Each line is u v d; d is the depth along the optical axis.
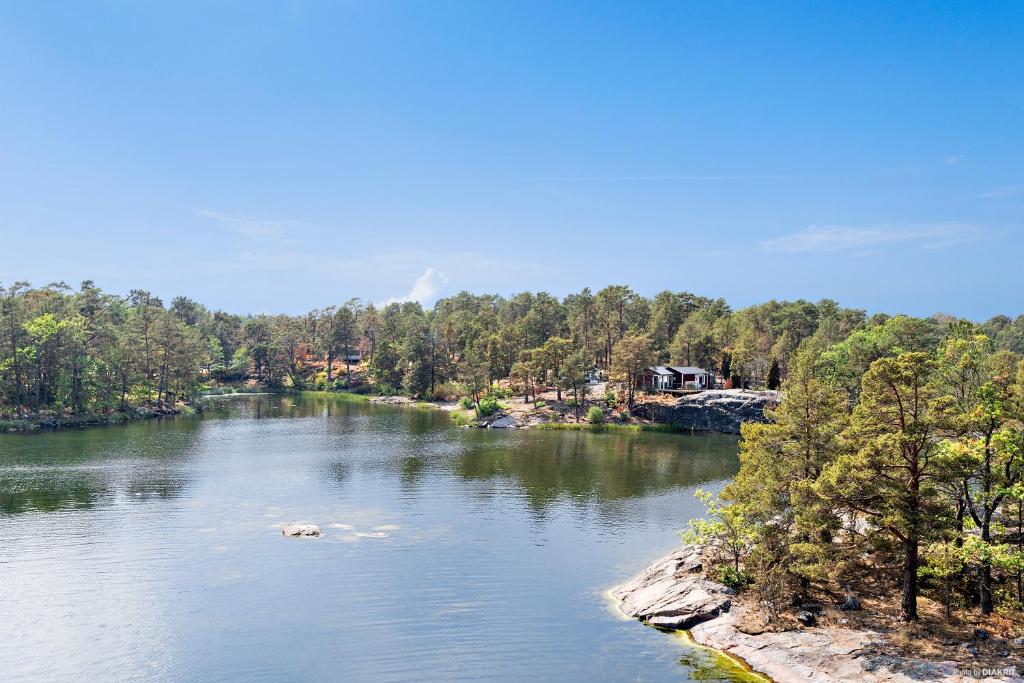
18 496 67.12
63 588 43.25
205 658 34.41
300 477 79.56
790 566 39.56
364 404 186.00
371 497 69.94
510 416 138.50
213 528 57.19
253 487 73.50
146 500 66.38
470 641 36.81
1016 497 35.94
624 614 40.78
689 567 45.47
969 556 35.53
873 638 34.19
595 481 79.62
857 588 41.19
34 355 128.12
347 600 42.25
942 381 53.00
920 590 39.78
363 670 33.44
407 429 127.81
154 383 164.12
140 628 37.75
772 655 34.03
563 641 36.91
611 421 136.50
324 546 52.88
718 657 34.88
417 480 79.06
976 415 36.97
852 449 40.16
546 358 155.62
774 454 43.88
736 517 45.00
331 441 110.44
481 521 61.22
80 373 136.25
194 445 103.44
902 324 121.00
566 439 116.31
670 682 32.12
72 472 79.81
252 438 112.62
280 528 57.59
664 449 105.38
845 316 179.75
